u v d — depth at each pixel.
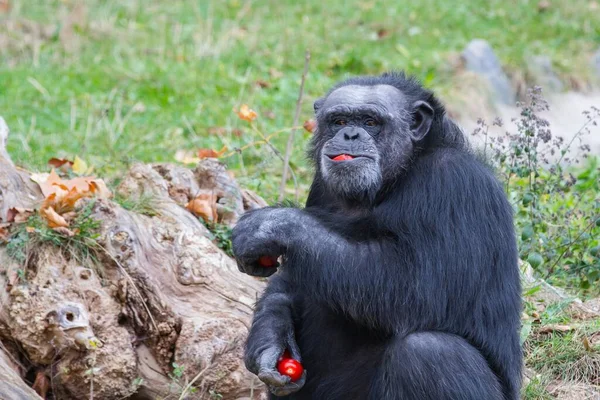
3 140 13.58
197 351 11.06
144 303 11.27
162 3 31.06
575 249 14.52
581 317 12.94
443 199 9.62
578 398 11.27
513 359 9.97
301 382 9.73
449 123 10.69
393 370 9.22
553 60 27.12
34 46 26.08
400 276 9.34
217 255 12.02
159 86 23.75
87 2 29.47
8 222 11.59
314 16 30.66
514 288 9.97
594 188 16.88
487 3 32.59
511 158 14.41
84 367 10.80
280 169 18.38
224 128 20.94
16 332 10.80
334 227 9.75
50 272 11.06
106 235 11.45
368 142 10.09
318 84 24.45
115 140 19.69
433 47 28.03
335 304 9.46
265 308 10.44
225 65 25.75
